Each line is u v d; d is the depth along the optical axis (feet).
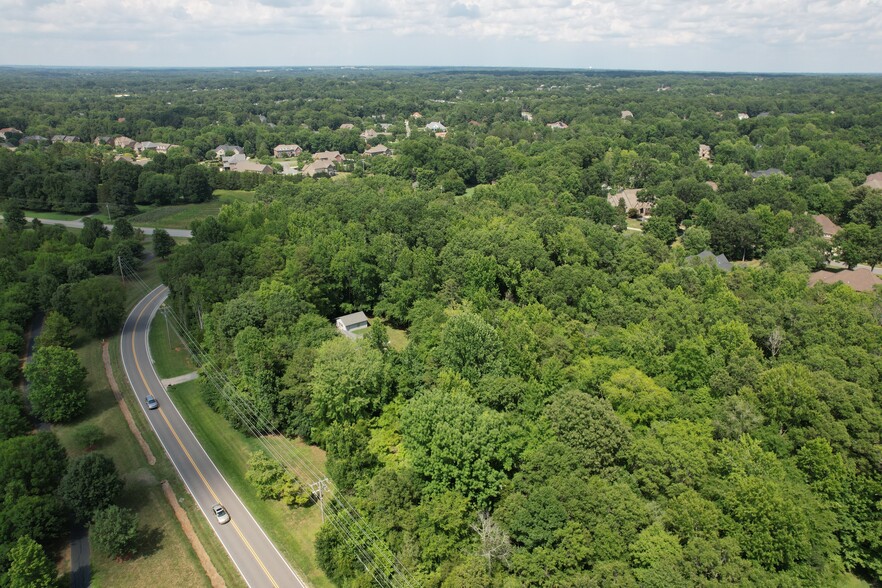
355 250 350.43
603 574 151.12
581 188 594.24
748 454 186.39
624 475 186.19
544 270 349.00
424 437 191.83
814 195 545.03
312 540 193.16
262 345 251.19
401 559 165.07
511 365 242.99
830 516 177.78
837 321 274.77
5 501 182.60
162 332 344.08
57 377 250.16
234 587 175.83
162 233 459.32
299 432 240.53
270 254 340.18
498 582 157.48
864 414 202.59
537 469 183.93
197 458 234.99
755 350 253.44
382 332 278.05
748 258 469.16
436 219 425.69
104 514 185.47
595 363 241.55
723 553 155.33
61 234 446.60
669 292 312.71
